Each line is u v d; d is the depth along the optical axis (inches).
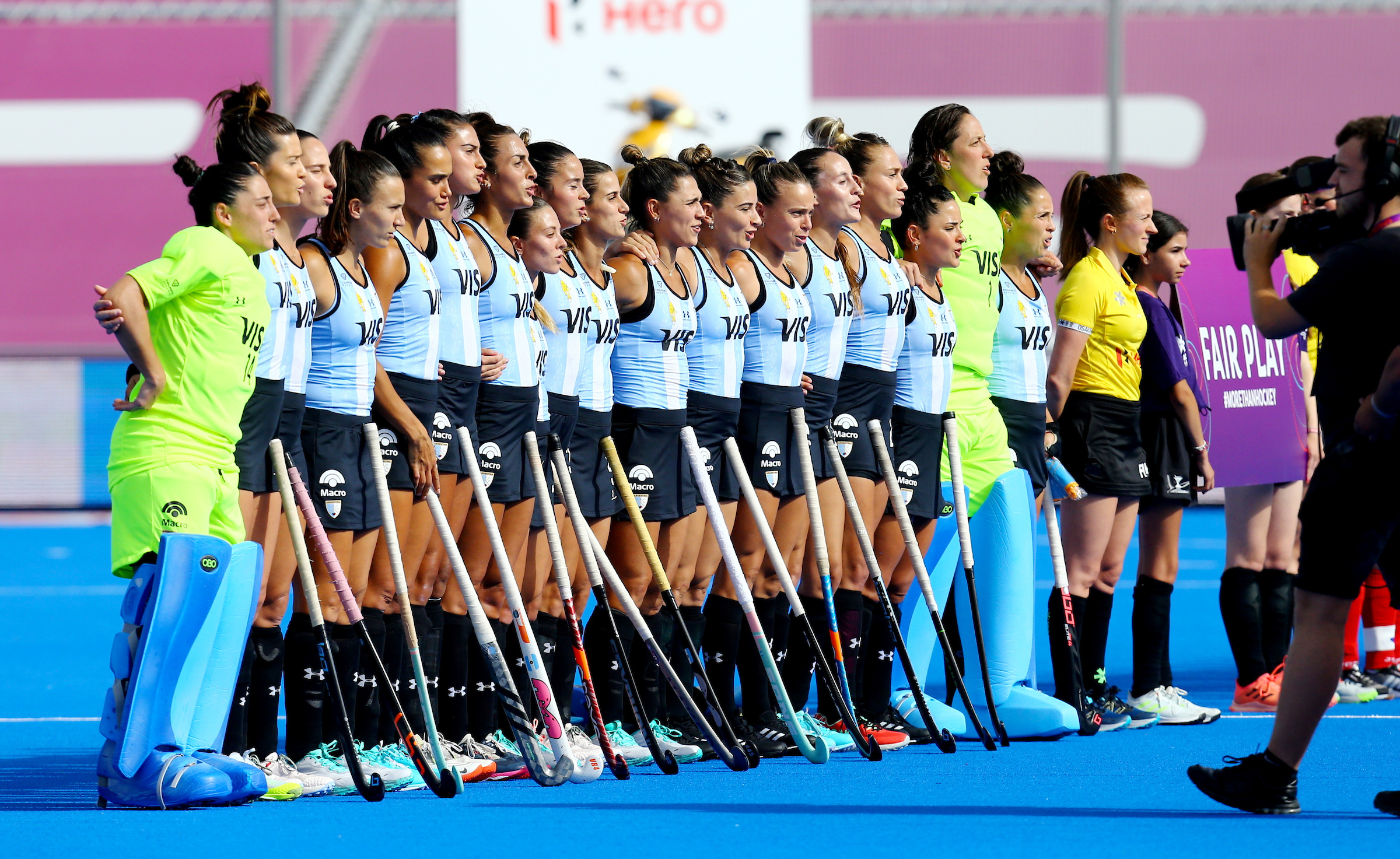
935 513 1016.2
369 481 823.7
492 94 2341.3
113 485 761.0
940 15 2871.6
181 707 759.7
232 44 3024.1
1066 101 2876.5
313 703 816.9
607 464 926.4
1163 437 1079.0
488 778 858.1
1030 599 1030.4
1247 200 738.8
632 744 917.2
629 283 925.8
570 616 854.5
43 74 3019.2
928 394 1011.3
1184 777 844.0
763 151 1026.7
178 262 741.3
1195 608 1750.7
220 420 761.0
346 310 809.5
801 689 991.6
